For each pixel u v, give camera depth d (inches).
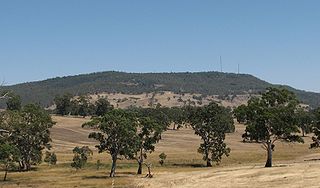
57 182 2856.8
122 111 3255.4
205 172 2989.7
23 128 3922.2
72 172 3545.8
